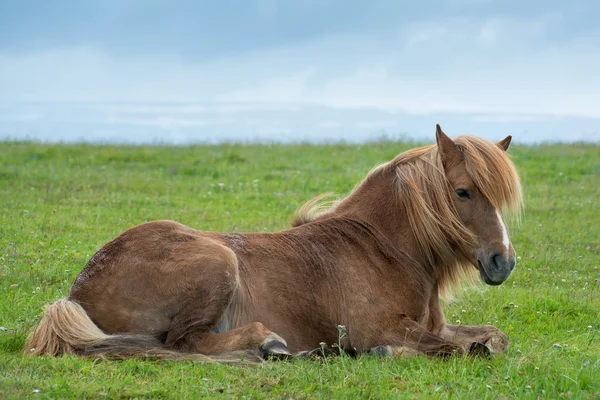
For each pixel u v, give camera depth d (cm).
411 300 914
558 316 1117
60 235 1490
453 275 960
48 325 835
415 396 731
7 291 1102
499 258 857
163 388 723
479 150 895
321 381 756
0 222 1569
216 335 844
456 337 932
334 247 920
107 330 854
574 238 1652
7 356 817
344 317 891
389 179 955
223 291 846
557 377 768
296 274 898
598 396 727
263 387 741
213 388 735
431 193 912
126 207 1830
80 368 767
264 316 876
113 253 876
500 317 1118
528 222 1806
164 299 851
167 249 866
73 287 876
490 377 791
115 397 707
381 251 921
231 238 917
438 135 907
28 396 690
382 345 874
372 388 741
